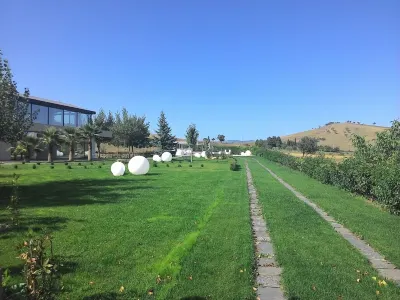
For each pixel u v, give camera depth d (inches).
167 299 193.9
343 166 714.8
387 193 464.8
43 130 1812.3
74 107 2255.2
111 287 209.2
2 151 1727.4
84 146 2322.8
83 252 275.7
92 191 653.9
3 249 277.9
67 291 201.8
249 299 195.5
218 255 270.2
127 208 474.9
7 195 590.6
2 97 529.7
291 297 197.3
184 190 680.4
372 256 283.1
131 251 280.5
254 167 1574.8
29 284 144.8
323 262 259.6
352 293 203.0
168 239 318.7
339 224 403.2
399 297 199.0
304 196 637.9
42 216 414.6
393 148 687.7
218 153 3061.0
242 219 409.4
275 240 321.7
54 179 879.1
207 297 196.9
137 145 2888.8
